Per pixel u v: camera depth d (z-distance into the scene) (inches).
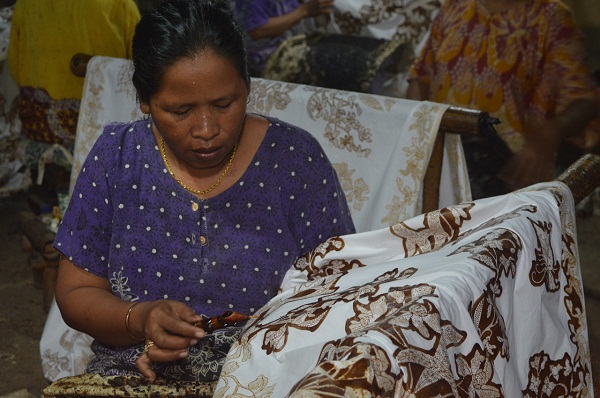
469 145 111.3
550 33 107.4
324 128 91.9
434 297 38.1
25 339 131.6
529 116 110.8
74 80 139.1
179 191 57.4
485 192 110.8
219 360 57.2
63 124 140.8
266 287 58.2
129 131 58.9
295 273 57.9
